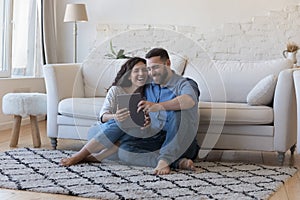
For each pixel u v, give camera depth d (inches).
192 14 229.0
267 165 138.3
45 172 120.0
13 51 221.3
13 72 223.0
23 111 156.7
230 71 163.2
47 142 172.1
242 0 221.1
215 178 118.1
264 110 137.3
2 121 201.5
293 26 215.2
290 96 135.3
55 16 250.4
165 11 233.6
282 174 124.9
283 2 215.8
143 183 111.3
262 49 219.9
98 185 108.2
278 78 137.0
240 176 121.2
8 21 207.0
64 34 251.1
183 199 97.9
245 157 152.6
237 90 159.8
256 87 143.2
